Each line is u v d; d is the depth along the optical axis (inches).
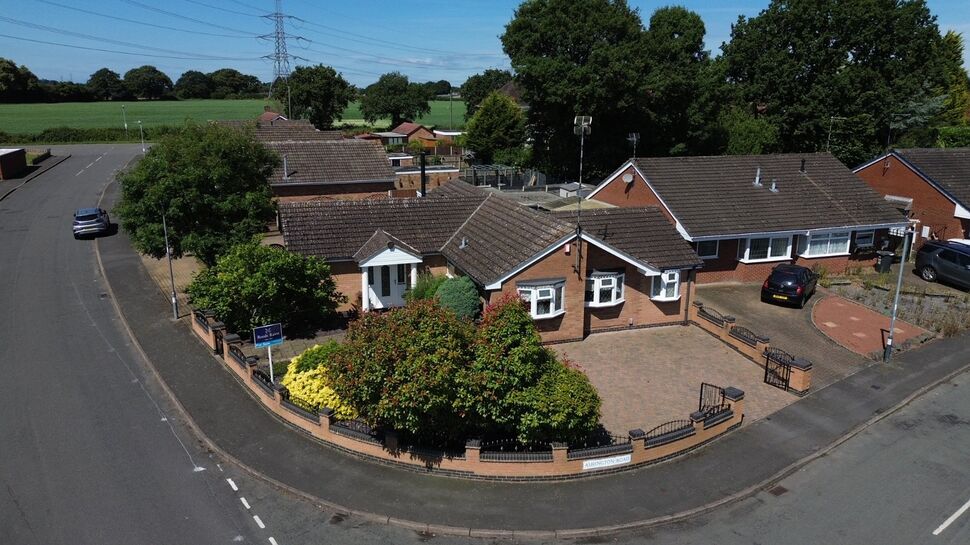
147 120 4296.3
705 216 1234.0
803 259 1293.1
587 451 616.1
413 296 952.9
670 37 2265.0
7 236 1545.3
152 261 1366.9
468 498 590.6
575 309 940.0
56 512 565.3
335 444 667.4
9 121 4097.0
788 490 612.4
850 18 2144.4
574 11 2167.8
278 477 619.5
